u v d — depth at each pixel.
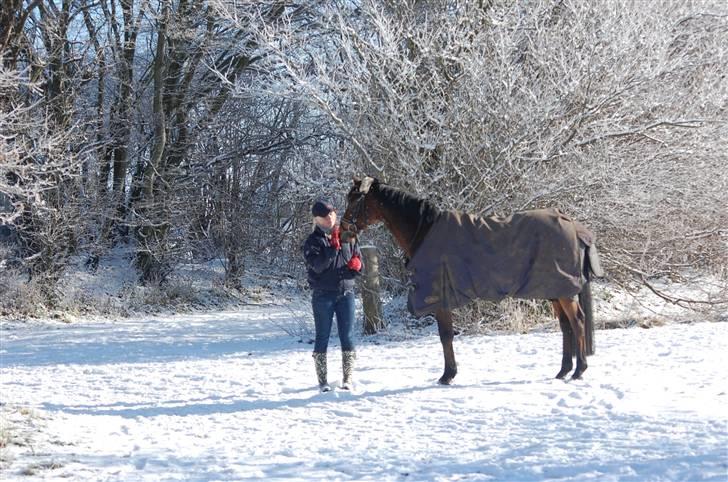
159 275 25.94
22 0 17.78
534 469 5.28
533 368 9.80
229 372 11.25
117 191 26.12
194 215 28.81
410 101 14.72
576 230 8.58
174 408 8.68
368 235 15.56
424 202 8.78
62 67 22.98
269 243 28.98
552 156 13.89
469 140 14.41
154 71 25.64
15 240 23.59
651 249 14.84
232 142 29.09
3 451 6.52
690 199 14.58
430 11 15.39
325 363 9.12
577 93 13.79
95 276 24.91
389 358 11.63
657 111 14.38
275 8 19.50
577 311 8.67
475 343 12.55
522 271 8.46
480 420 7.12
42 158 18.23
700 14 14.31
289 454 6.35
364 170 14.91
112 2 25.62
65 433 7.32
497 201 13.93
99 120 24.64
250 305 26.39
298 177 15.16
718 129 14.20
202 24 25.41
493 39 14.23
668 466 5.08
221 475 5.73
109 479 5.69
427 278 8.63
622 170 13.53
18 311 21.22
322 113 15.04
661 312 15.20
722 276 15.71
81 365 12.99
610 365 9.60
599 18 13.84
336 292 9.09
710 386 7.95
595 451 5.66
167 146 27.45
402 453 6.16
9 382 11.23
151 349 15.16
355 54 14.57
